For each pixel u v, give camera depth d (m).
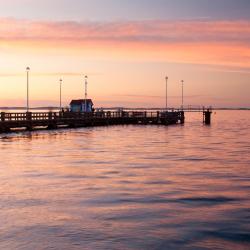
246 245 11.45
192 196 17.00
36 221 13.33
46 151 32.84
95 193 17.38
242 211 14.77
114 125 82.12
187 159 28.88
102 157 29.58
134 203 15.74
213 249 11.15
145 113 87.62
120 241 11.60
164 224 13.16
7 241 11.50
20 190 17.81
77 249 10.95
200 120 120.88
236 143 42.44
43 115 66.38
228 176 21.86
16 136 48.19
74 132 57.59
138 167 24.84
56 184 19.23
